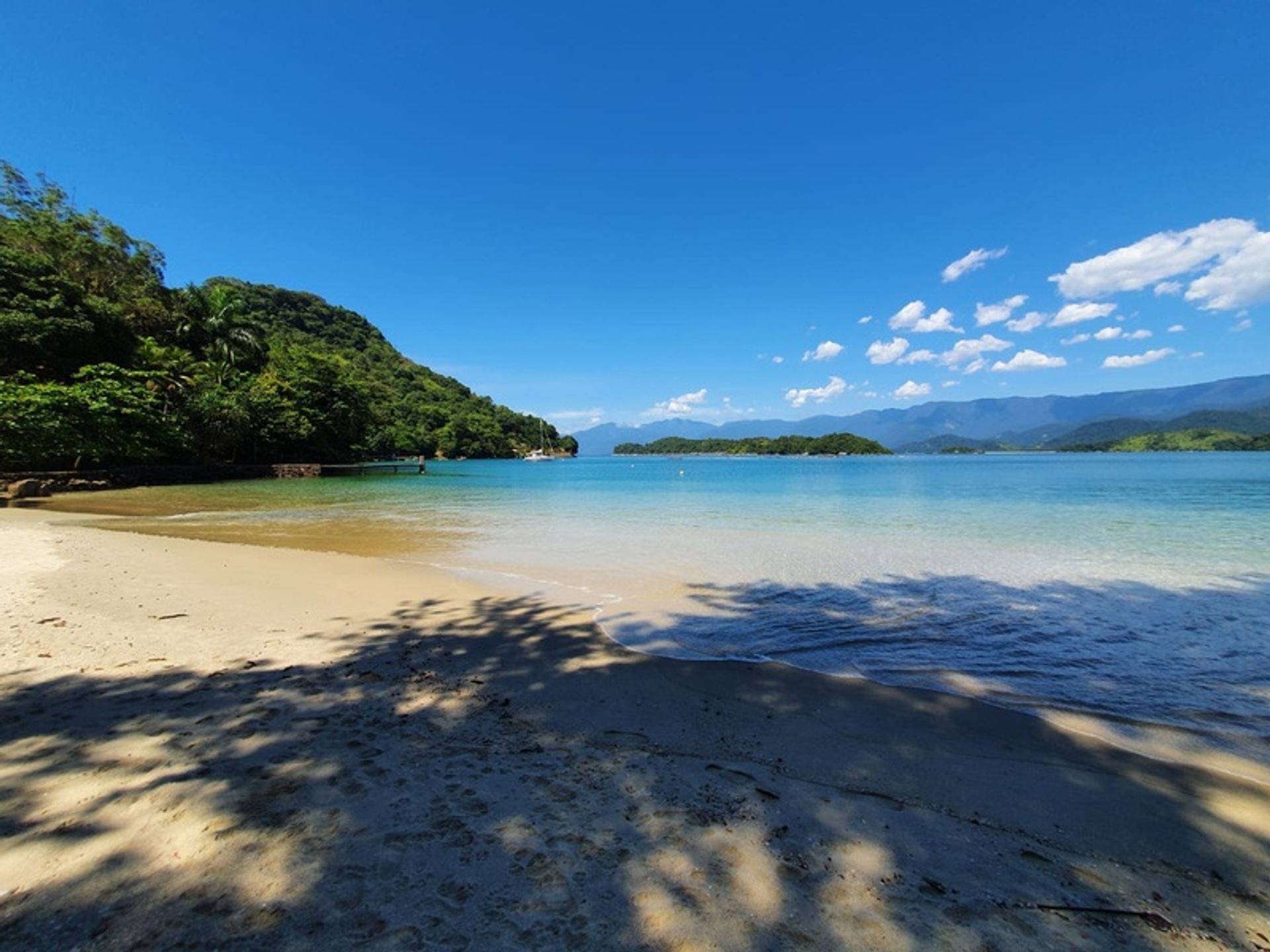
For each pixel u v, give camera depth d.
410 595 7.98
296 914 2.08
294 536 14.12
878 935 2.10
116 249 47.59
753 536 13.81
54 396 28.55
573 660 5.46
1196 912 2.32
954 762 3.60
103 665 4.94
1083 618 6.88
